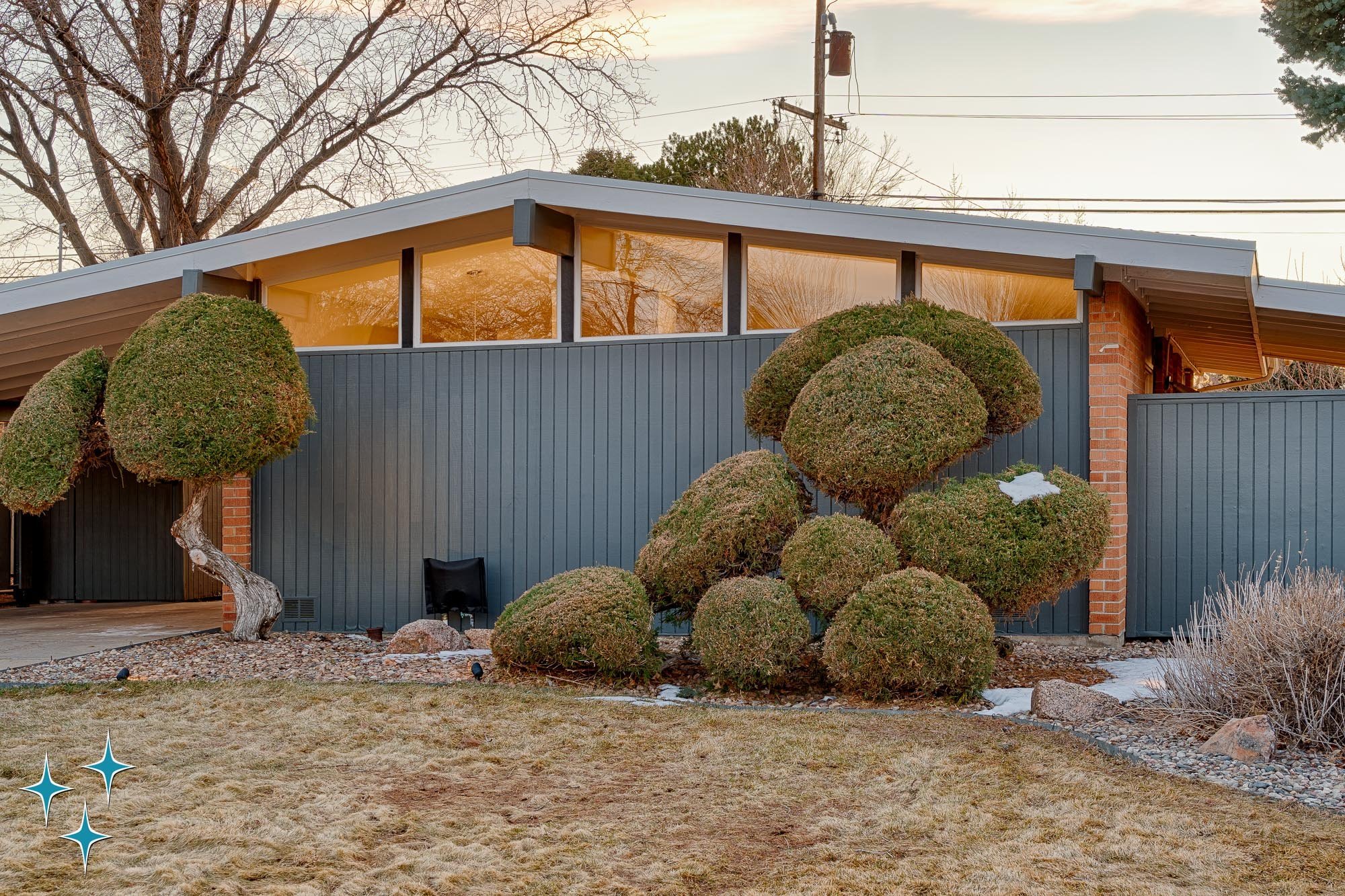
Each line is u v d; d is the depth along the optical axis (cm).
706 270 1115
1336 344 1325
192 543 1063
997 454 1022
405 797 539
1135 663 899
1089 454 995
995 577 780
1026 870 429
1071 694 692
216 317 1001
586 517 1125
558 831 485
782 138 3070
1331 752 604
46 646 1059
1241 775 558
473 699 766
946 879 421
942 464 823
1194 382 2008
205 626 1247
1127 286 1029
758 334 1088
